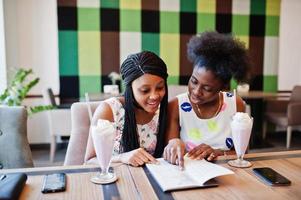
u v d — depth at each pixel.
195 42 1.42
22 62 3.96
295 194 0.86
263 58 4.58
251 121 1.08
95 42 4.12
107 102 1.35
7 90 3.30
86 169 1.05
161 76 1.20
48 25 3.98
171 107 1.48
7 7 3.81
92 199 0.82
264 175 0.98
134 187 0.90
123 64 1.27
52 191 0.86
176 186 0.88
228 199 0.82
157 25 4.25
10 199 0.79
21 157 1.53
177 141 1.19
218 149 1.38
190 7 4.29
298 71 4.74
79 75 4.13
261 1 4.46
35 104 4.05
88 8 4.05
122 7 4.14
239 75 1.38
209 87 1.37
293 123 3.94
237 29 4.45
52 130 3.39
